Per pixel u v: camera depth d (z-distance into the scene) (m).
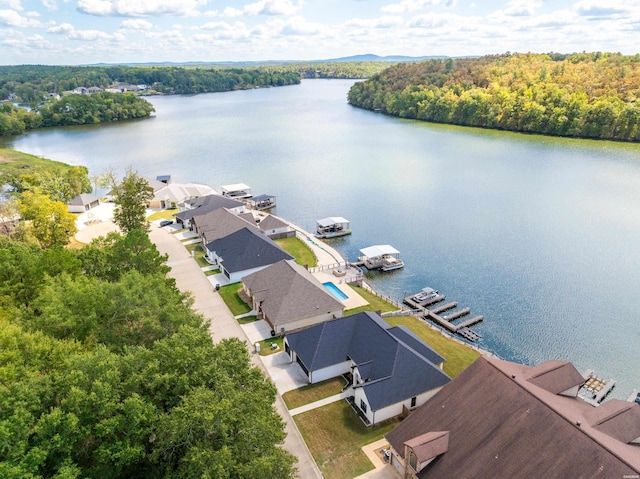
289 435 37.03
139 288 39.38
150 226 88.50
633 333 54.81
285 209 103.06
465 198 106.75
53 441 23.05
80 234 84.75
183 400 26.67
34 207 72.00
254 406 27.69
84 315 36.16
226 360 30.72
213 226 79.31
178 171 136.62
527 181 118.88
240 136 191.38
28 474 20.88
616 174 122.81
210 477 22.91
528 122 193.50
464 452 29.33
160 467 26.30
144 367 29.09
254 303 57.28
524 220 91.88
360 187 117.69
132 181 76.38
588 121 178.00
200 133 199.88
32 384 25.12
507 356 51.50
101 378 26.12
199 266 70.56
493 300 63.25
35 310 41.03
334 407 40.44
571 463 25.53
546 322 57.66
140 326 37.59
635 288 64.62
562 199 103.69
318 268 70.31
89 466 25.39
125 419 25.20
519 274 70.00
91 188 113.62
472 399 32.06
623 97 188.38
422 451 29.50
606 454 24.91
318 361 43.81
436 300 63.41
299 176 129.25
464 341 54.03
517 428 28.61
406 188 115.88
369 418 38.38
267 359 47.41
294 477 31.00
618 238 81.62
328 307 53.97
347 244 83.75
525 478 26.20
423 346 45.03
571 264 72.44
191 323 37.88
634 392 44.34
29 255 46.31
